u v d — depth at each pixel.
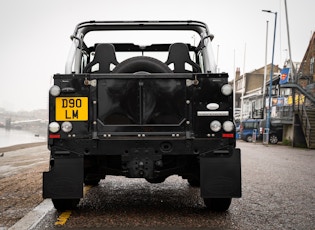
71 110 5.41
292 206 6.39
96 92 5.43
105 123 5.44
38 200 6.77
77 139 5.39
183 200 6.84
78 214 5.69
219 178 5.37
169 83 5.48
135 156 5.39
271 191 7.85
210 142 5.42
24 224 5.11
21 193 7.51
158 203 6.55
